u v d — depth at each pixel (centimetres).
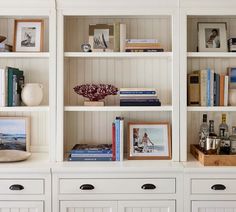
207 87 250
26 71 276
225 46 261
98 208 231
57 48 242
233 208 229
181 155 245
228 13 242
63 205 230
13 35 266
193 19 273
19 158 243
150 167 228
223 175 228
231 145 248
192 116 275
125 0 241
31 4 241
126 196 229
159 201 230
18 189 228
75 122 276
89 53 245
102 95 253
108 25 262
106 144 273
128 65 276
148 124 260
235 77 269
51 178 230
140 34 275
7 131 276
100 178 229
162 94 276
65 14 243
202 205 229
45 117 279
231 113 274
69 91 275
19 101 261
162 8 242
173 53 242
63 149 250
